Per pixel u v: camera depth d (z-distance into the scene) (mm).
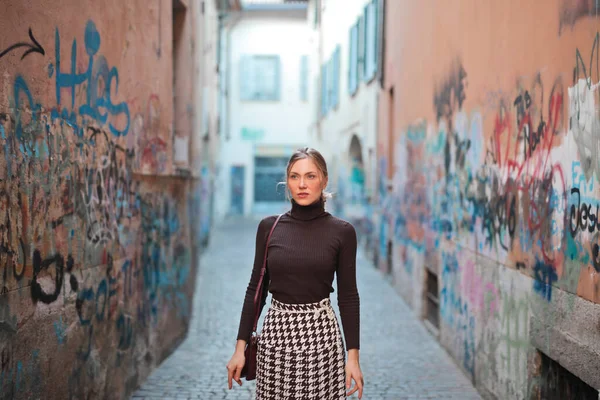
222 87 22906
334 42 18812
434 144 7516
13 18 2959
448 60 6793
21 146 3031
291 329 2762
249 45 27375
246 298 2965
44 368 3309
